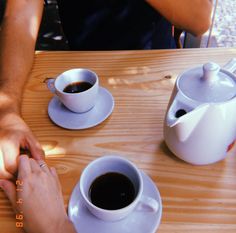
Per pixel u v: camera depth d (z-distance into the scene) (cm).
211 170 46
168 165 47
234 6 208
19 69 67
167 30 94
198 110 39
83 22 93
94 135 53
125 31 92
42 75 69
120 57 72
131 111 58
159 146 50
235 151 49
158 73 66
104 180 41
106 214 36
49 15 226
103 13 91
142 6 89
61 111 59
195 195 42
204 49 71
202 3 78
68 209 41
